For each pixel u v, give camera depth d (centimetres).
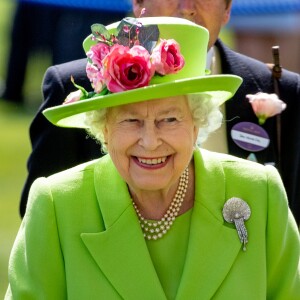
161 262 1112
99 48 1068
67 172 1145
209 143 1394
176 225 1125
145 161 1068
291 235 1131
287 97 1417
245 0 3127
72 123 1132
